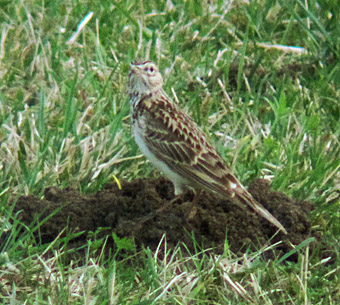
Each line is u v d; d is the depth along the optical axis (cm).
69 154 1201
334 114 1391
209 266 1001
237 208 1093
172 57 1509
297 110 1381
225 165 1087
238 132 1338
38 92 1384
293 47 1572
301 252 1054
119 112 1301
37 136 1251
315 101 1395
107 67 1462
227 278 977
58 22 1572
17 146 1213
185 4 1653
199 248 1049
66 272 990
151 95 1123
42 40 1513
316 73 1495
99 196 1109
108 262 993
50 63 1458
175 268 1002
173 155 1094
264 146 1285
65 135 1244
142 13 1617
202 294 965
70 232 1062
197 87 1413
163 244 1050
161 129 1104
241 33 1616
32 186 1154
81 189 1173
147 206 1097
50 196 1120
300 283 972
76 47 1537
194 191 1110
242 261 1038
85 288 959
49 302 930
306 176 1202
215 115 1360
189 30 1598
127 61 1490
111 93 1378
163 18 1614
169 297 947
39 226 1048
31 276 976
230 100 1409
